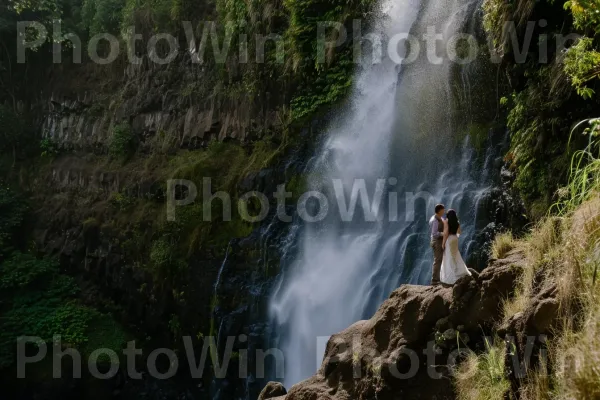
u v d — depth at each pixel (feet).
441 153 41.81
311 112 52.19
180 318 54.44
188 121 62.28
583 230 17.24
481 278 21.22
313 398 23.77
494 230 33.63
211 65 62.28
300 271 46.32
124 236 62.03
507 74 33.88
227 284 50.19
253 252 49.90
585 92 24.18
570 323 15.62
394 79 48.21
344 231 45.98
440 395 20.58
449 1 45.50
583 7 22.72
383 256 41.39
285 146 52.24
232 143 58.29
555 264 18.26
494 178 36.52
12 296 66.69
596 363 13.14
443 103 43.11
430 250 38.14
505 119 38.19
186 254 54.80
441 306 21.70
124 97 71.20
